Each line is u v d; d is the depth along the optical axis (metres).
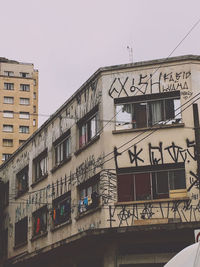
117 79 21.25
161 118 20.42
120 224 19.58
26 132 76.19
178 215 19.08
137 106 20.88
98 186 21.16
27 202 28.34
